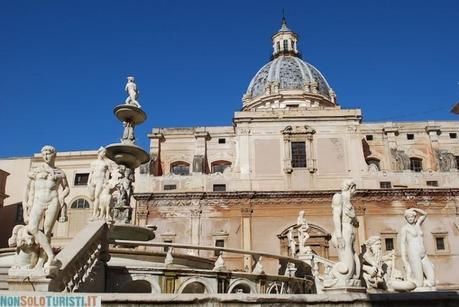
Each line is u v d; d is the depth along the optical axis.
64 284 10.87
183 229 43.75
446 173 45.25
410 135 49.00
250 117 47.94
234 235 43.50
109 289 14.19
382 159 48.16
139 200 44.53
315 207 43.88
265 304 8.74
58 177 10.89
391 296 9.21
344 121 47.44
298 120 47.72
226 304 8.63
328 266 23.05
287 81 59.72
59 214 10.84
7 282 11.22
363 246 15.27
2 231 47.41
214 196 44.41
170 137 49.84
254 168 46.44
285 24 68.56
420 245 13.13
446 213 43.38
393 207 43.50
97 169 17.58
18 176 49.25
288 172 45.84
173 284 15.12
